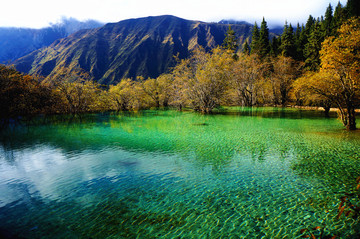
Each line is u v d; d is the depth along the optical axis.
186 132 23.91
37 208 8.43
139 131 25.05
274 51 80.00
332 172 11.32
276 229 6.77
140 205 8.51
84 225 7.23
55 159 14.78
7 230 6.98
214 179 10.88
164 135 22.36
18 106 45.34
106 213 7.98
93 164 13.59
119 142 19.52
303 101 56.69
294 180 10.45
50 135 23.47
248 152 15.48
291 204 8.24
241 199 8.77
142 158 14.62
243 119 34.88
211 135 22.00
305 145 16.98
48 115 48.19
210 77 44.16
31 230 6.99
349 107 22.34
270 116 38.50
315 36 61.81
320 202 8.31
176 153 15.62
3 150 17.39
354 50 20.39
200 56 46.41
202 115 42.78
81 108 55.94
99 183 10.72
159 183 10.56
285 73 59.53
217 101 46.62
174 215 7.75
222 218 7.47
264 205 8.25
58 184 10.71
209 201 8.70
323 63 21.58
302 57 73.81
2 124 34.88
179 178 11.12
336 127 25.14
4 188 10.34
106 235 6.68
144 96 69.94
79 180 11.15
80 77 53.91
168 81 68.69
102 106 62.66
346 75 21.12
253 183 10.27
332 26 60.78
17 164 13.88
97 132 24.83
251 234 6.56
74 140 20.72
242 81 60.34
